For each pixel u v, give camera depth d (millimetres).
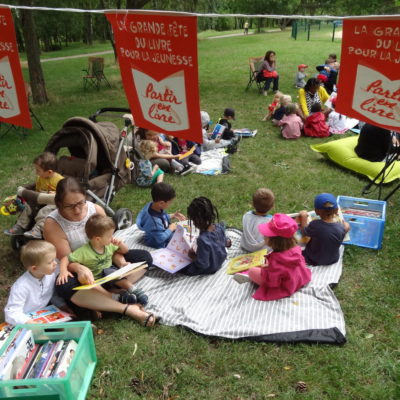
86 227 3443
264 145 7805
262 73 12062
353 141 6621
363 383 2775
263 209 4109
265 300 3512
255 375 2863
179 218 4523
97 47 39406
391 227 4711
